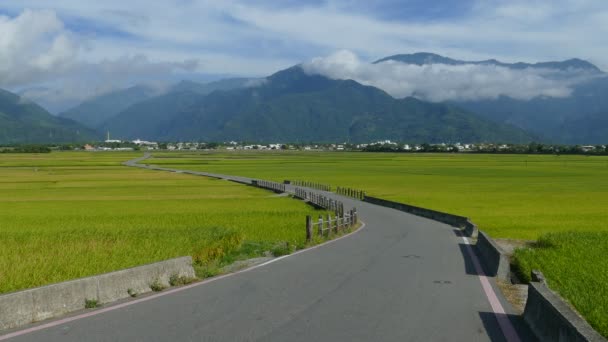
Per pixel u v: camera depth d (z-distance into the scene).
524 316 10.89
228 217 36.97
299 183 82.62
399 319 10.62
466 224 31.64
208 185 79.81
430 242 24.61
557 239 24.42
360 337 9.35
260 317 10.59
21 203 52.56
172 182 85.69
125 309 11.16
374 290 13.38
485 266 17.59
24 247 19.66
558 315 8.77
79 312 10.91
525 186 77.31
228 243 21.53
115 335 9.26
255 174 109.81
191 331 9.55
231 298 12.28
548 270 16.91
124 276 12.46
